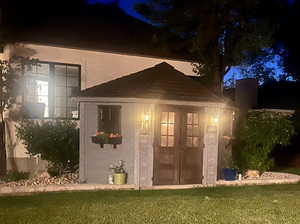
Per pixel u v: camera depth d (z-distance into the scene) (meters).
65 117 11.07
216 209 6.70
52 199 7.32
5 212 6.20
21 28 11.02
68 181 9.35
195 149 9.47
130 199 7.40
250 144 10.99
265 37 11.74
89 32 12.77
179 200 7.33
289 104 17.72
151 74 10.09
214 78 12.46
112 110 9.19
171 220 5.93
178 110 9.24
